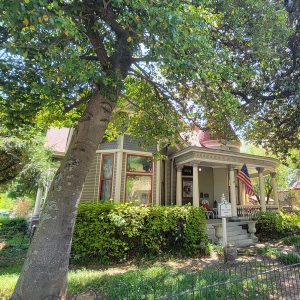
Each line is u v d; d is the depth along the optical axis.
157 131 8.82
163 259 9.32
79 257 8.73
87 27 5.03
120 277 6.41
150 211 9.98
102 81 4.66
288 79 9.35
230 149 17.25
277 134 11.41
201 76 5.60
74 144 5.24
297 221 15.45
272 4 7.78
